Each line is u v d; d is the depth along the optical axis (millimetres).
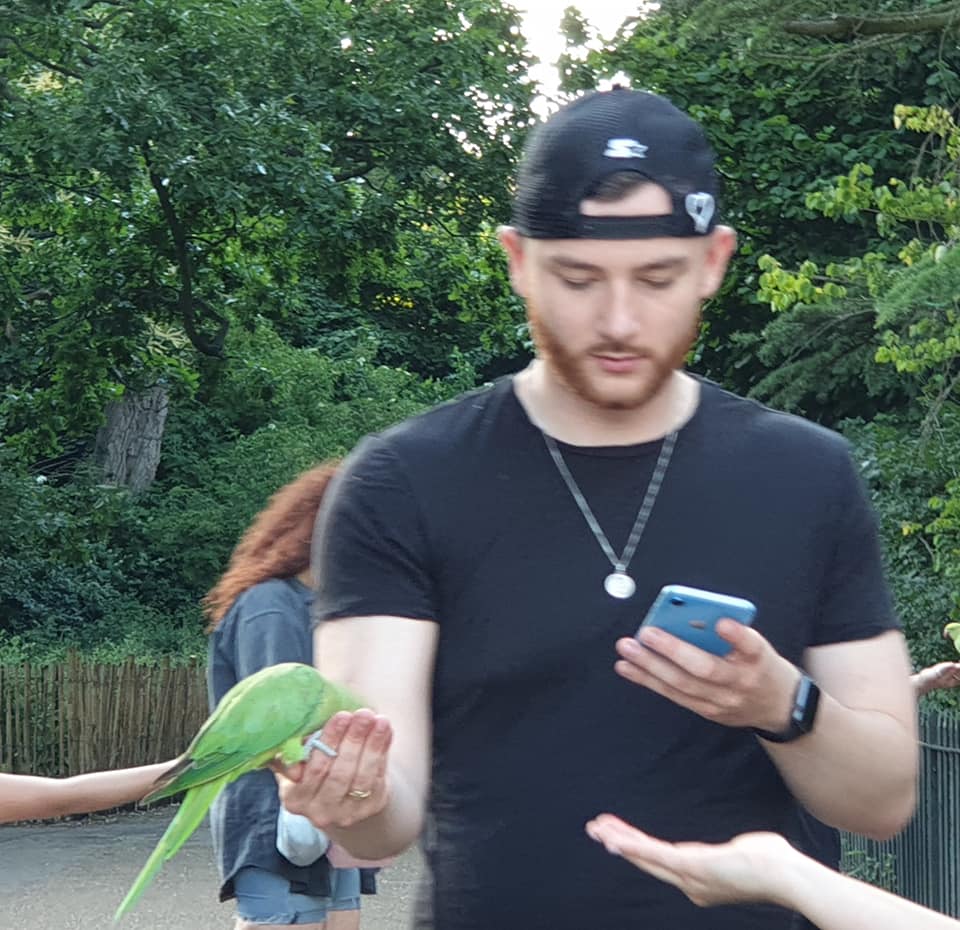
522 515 2555
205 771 2281
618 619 2504
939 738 8305
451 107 22578
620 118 2434
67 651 20953
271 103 20500
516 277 2604
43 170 20391
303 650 4695
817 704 2352
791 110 16641
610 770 2477
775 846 2053
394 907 11219
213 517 26406
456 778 2553
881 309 9055
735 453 2609
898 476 13055
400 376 29812
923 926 1963
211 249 23047
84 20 21141
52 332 22984
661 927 2463
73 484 23938
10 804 3273
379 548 2562
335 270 22750
